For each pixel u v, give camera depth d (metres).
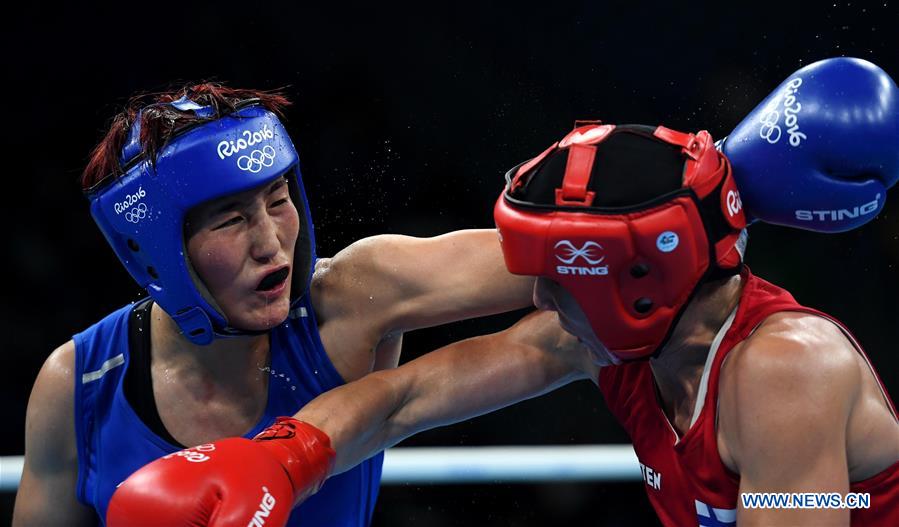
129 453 4.86
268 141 4.37
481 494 9.67
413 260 4.99
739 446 3.84
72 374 4.91
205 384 4.82
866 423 3.87
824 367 3.70
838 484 3.65
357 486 5.17
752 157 3.96
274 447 4.26
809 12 12.15
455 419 5.02
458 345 5.15
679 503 4.25
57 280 12.94
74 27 12.92
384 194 13.04
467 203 12.97
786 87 3.98
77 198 13.13
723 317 4.03
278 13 13.04
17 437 12.38
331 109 13.12
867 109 3.81
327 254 11.75
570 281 3.77
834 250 12.29
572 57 12.88
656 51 12.72
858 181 3.86
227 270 4.37
